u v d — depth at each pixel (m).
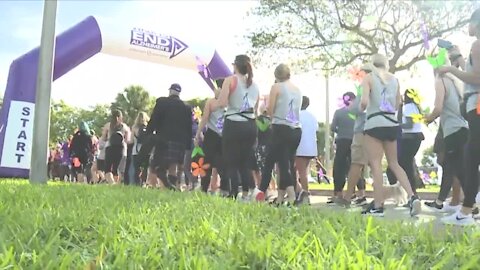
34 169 8.80
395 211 7.16
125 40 13.85
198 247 2.77
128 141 11.66
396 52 19.66
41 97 8.86
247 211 4.69
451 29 18.20
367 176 13.89
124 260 2.40
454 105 6.17
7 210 3.83
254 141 7.18
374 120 6.30
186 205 4.92
